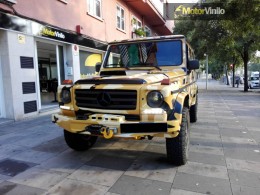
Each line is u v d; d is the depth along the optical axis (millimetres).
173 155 3619
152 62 4766
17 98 7113
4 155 4312
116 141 5078
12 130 6043
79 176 3463
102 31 12273
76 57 10000
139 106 3184
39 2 7922
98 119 3311
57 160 4066
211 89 23828
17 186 3191
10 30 6758
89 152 4441
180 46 4695
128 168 3715
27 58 7441
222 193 2957
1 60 6941
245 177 3373
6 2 6582
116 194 2967
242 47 19094
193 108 6820
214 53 21203
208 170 3602
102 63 5168
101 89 3377
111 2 13203
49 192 3035
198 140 5164
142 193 2980
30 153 4406
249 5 10734
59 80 9672
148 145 4797
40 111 8273
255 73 29031
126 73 4488
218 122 7055
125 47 5020
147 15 18578
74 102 3658
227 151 4441
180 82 3896
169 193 2969
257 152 4383
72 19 9781
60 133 5762
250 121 7180
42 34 7934
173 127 3123
